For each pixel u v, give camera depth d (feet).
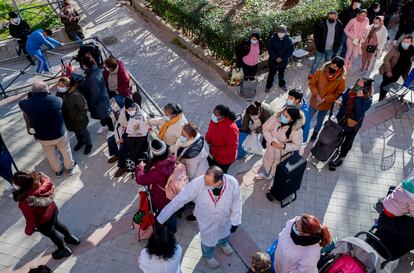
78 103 20.29
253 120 20.51
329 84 21.68
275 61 27.61
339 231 18.63
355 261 13.47
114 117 25.13
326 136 20.90
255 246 17.79
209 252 16.07
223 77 31.42
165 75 31.96
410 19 33.91
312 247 12.47
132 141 19.19
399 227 15.07
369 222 19.12
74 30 35.22
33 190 14.30
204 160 17.46
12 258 17.19
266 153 19.71
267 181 21.17
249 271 13.26
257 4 41.29
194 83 30.83
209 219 14.66
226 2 41.98
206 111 27.43
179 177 15.85
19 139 24.25
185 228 18.54
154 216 16.71
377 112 26.66
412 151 23.50
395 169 22.24
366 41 30.17
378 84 30.19
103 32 39.47
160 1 39.34
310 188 20.99
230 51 29.96
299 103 19.40
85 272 16.60
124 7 45.42
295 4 40.68
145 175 15.58
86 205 19.77
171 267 11.80
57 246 16.72
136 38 38.17
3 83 30.60
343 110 20.93
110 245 17.75
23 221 18.95
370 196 20.57
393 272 16.76
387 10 36.73
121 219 19.02
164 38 37.99
